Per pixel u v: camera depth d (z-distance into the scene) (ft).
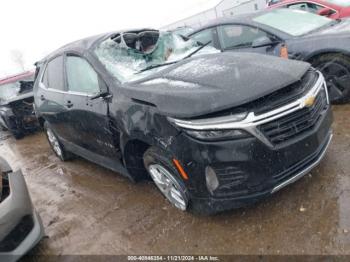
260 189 8.16
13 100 25.44
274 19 16.58
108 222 11.00
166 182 10.01
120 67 11.64
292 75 8.70
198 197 8.80
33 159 20.29
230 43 17.43
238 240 8.64
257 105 7.97
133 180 11.62
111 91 10.77
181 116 8.22
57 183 15.38
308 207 9.01
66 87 13.80
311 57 14.32
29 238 9.21
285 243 8.11
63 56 14.16
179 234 9.46
